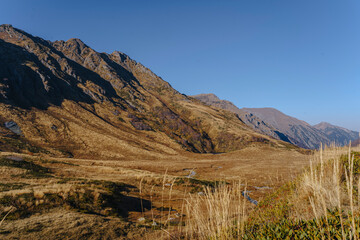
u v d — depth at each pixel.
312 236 2.79
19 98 113.81
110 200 17.52
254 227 4.15
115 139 101.94
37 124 95.94
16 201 13.62
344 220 2.80
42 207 13.75
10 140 72.44
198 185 26.31
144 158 84.62
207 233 3.27
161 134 144.62
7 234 9.64
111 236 10.51
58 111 121.19
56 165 38.12
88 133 102.12
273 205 6.01
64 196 15.79
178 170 53.97
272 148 118.88
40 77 141.75
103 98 173.62
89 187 19.95
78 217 12.73
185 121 194.75
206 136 177.50
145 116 182.00
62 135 93.75
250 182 29.25
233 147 156.75
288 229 3.15
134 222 13.05
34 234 9.92
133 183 27.61
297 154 95.38
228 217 3.20
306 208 4.16
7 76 121.50
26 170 27.44
